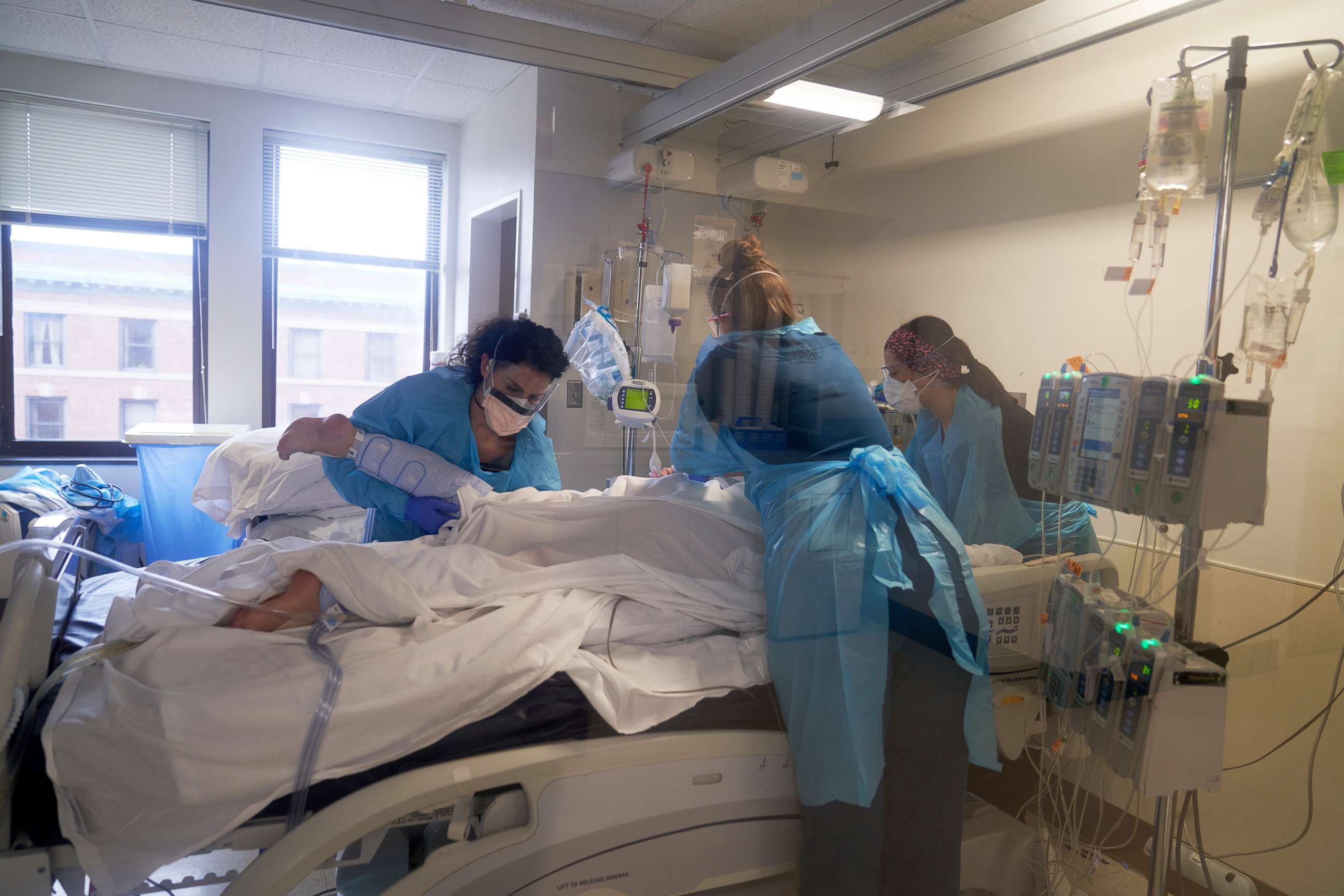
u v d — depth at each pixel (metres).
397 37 1.42
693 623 1.30
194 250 2.85
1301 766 1.39
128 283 2.88
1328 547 1.33
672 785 1.17
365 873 1.13
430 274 2.84
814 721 1.24
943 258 1.45
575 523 1.38
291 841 0.92
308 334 2.92
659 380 1.46
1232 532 1.27
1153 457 1.12
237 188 2.76
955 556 1.31
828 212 1.46
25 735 0.93
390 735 1.01
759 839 1.25
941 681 1.29
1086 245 1.35
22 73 2.51
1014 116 1.38
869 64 1.43
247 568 1.20
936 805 1.29
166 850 0.90
